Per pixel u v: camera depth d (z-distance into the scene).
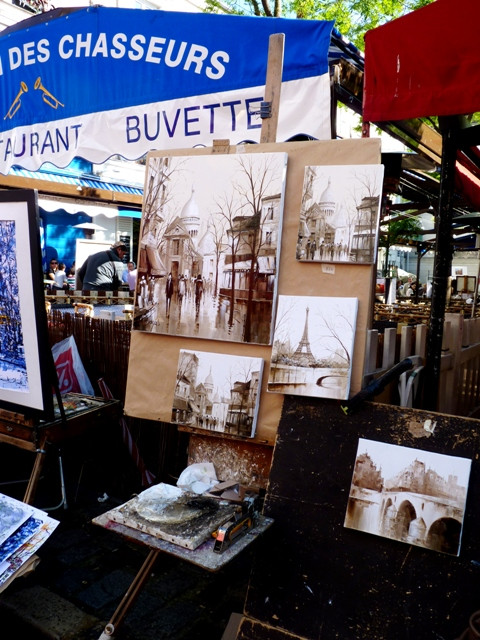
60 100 3.37
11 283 2.60
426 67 2.33
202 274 2.22
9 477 3.80
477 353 4.57
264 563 1.84
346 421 1.88
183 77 2.89
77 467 3.87
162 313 2.31
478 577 1.58
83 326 3.92
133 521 1.72
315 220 2.00
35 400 2.70
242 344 2.17
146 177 2.36
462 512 1.63
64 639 2.27
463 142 2.85
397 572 1.68
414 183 4.89
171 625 2.37
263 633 1.79
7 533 2.12
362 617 1.68
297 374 1.96
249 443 2.17
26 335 2.63
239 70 2.71
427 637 1.59
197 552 1.59
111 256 8.67
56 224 14.61
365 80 2.51
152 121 3.01
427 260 26.83
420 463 1.72
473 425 1.71
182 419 2.23
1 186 8.37
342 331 1.93
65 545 2.99
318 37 2.51
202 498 1.92
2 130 3.75
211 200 2.21
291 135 2.60
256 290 2.12
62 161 3.41
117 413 3.32
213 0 9.02
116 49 3.07
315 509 1.83
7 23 10.77
